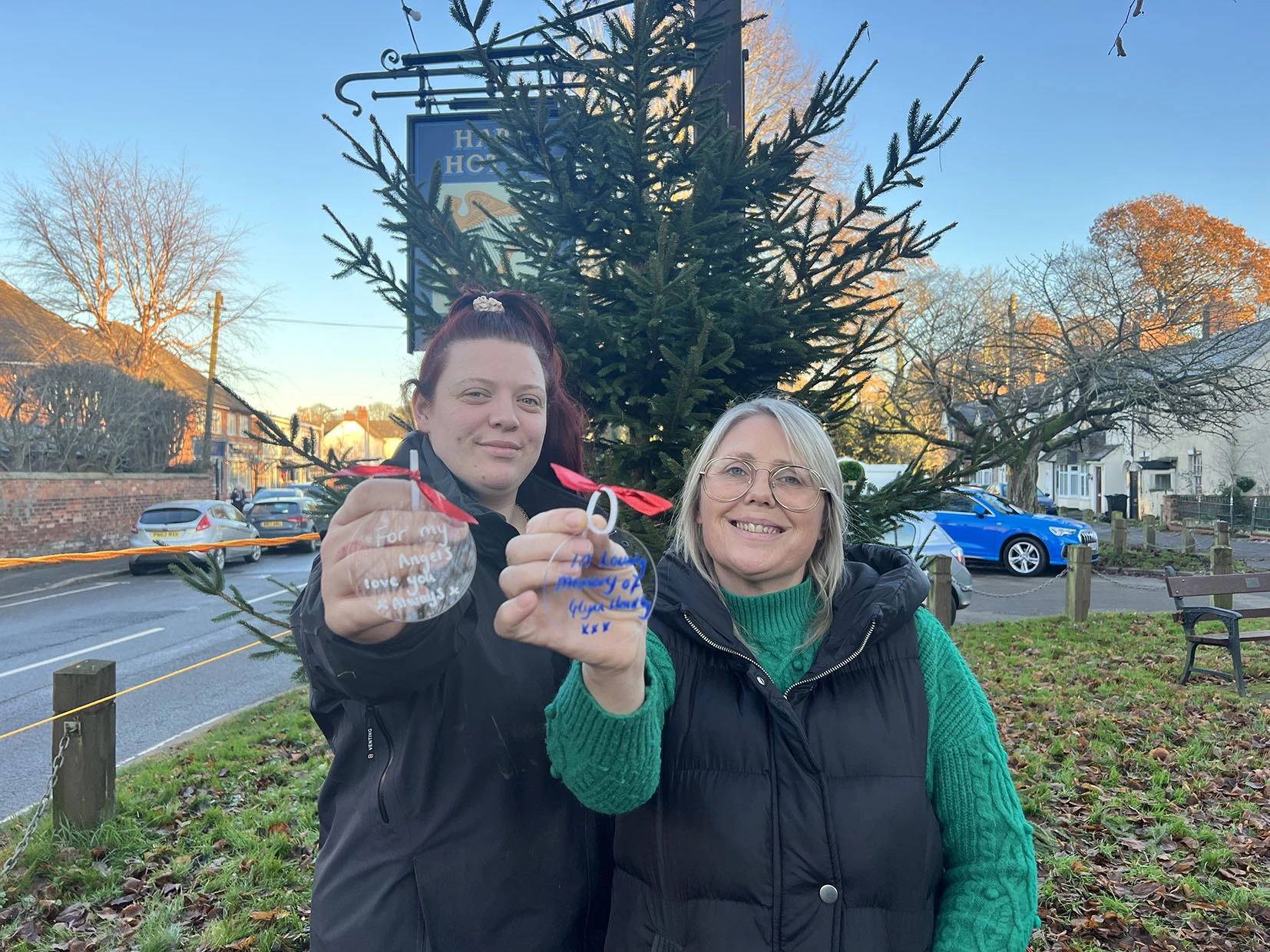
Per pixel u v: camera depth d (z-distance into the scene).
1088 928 2.88
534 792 1.25
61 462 16.08
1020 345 16.58
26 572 13.72
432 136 4.93
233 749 4.68
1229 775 4.29
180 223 25.80
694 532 1.41
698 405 3.16
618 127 3.04
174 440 20.50
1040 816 3.79
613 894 1.34
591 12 3.39
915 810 1.22
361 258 3.26
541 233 3.35
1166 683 6.12
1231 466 25.69
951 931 1.23
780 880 1.19
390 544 0.94
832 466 1.37
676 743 1.25
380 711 1.22
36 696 6.24
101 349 26.12
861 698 1.28
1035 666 6.79
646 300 2.96
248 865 3.24
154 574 13.98
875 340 3.47
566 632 0.95
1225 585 6.14
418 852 1.19
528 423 1.31
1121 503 31.41
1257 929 2.87
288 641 3.04
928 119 3.02
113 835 3.44
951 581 8.08
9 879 3.15
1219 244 24.97
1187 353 16.17
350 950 1.17
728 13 3.53
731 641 1.26
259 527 17.78
